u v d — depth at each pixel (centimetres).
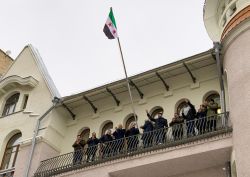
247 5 1755
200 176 1680
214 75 1920
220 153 1588
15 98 2402
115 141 1836
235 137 1534
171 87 2006
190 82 1969
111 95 2106
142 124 1992
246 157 1447
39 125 2144
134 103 2073
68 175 1855
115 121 2083
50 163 2000
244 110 1549
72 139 2159
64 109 2200
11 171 2089
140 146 1755
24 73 2417
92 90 2092
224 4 1945
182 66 1927
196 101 1908
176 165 1678
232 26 1764
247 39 1689
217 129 1617
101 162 1802
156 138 1738
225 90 1811
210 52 1847
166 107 1972
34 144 2081
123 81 2023
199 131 1675
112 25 2019
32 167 2006
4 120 2311
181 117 1766
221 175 1639
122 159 1758
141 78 2003
